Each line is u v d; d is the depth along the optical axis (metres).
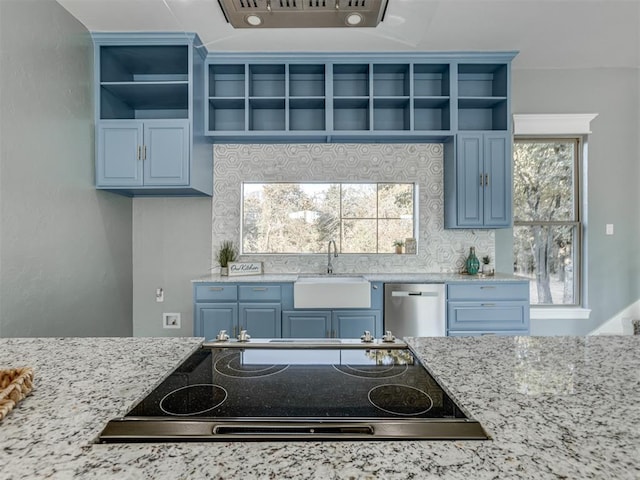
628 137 3.32
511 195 3.04
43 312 2.14
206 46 2.85
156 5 2.33
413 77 3.03
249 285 2.83
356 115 3.32
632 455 0.52
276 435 0.58
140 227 3.33
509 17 2.49
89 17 2.46
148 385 0.78
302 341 1.14
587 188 3.32
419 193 3.38
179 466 0.50
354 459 0.52
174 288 3.35
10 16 1.89
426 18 1.85
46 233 2.17
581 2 2.33
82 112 2.55
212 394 0.77
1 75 1.83
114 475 0.48
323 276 3.19
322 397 0.75
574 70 3.29
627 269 3.31
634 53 3.02
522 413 0.64
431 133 3.02
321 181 3.38
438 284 2.82
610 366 0.88
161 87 2.82
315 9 0.93
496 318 2.83
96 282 2.73
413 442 0.56
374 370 0.91
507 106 3.04
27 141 2.02
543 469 0.49
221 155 3.35
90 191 2.65
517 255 3.41
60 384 0.78
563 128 3.28
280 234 3.43
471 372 0.85
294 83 3.26
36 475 0.48
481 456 0.52
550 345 1.06
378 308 2.82
